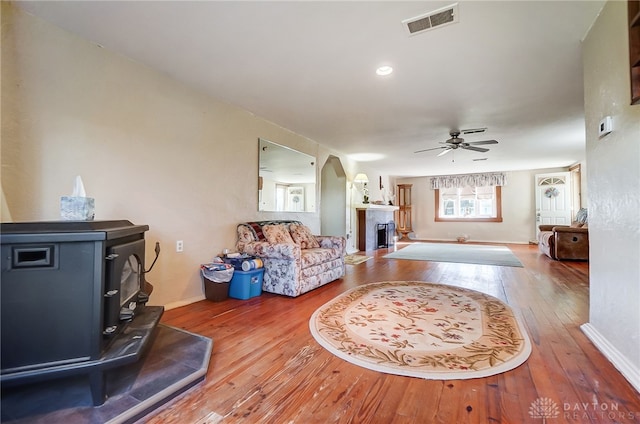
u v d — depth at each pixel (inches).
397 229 406.6
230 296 126.6
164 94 109.3
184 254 116.9
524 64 100.7
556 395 57.9
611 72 70.0
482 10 74.0
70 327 51.0
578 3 71.6
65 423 49.1
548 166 319.9
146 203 103.5
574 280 159.2
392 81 114.1
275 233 145.4
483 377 64.5
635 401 55.7
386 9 73.9
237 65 102.5
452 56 95.7
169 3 72.4
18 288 48.4
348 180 267.3
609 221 72.9
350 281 158.1
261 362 71.8
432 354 75.1
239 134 143.3
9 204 73.4
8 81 73.2
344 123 166.1
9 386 47.4
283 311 109.0
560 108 141.4
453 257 240.7
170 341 79.9
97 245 52.6
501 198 365.1
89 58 88.4
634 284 62.4
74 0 71.6
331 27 81.3
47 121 80.0
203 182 124.8
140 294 74.4
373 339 84.4
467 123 165.0
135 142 100.2
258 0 71.2
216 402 57.0
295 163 187.2
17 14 74.6
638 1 51.8
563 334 86.5
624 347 66.5
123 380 60.6
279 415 53.3
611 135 71.0
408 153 248.1
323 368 69.0
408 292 134.8
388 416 52.8
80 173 86.4
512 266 200.5
